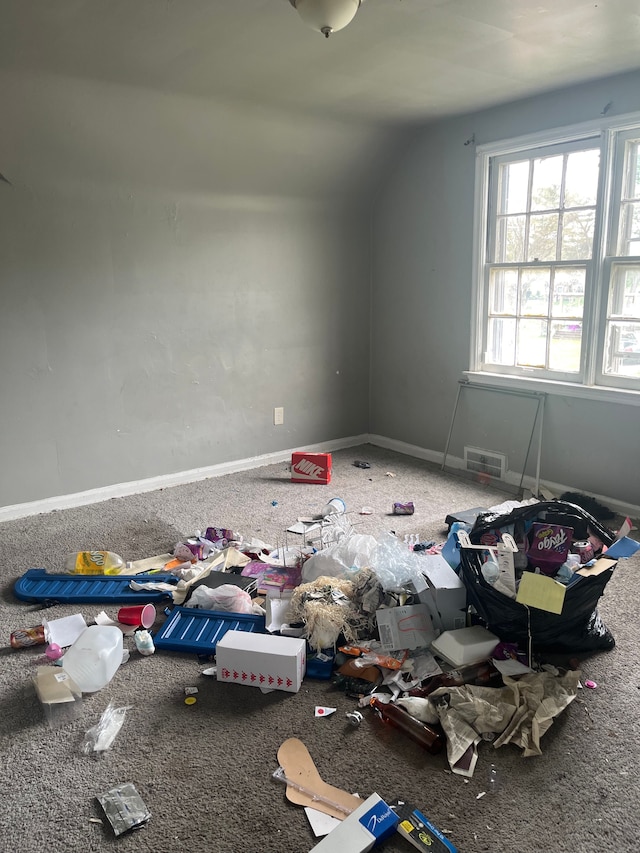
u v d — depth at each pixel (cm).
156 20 231
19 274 330
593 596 208
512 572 208
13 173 317
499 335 399
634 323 331
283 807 158
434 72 299
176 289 385
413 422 462
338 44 259
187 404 404
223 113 339
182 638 227
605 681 204
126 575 276
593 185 335
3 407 338
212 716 191
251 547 299
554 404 368
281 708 194
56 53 261
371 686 200
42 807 159
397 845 148
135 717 191
